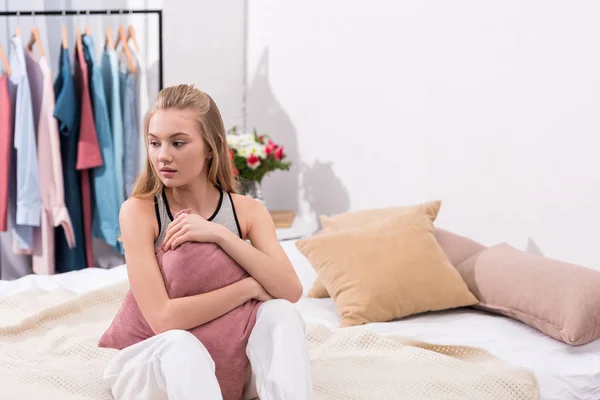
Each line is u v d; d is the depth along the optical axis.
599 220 2.46
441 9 2.97
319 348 1.98
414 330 2.20
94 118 3.67
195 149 1.60
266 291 1.62
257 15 4.12
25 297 2.29
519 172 2.72
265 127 4.13
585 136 2.49
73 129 3.64
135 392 1.49
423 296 2.32
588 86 2.46
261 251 1.72
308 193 3.82
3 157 3.50
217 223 1.71
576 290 2.11
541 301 2.16
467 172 2.93
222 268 1.57
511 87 2.73
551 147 2.60
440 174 3.05
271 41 4.02
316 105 3.72
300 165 3.87
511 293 2.26
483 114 2.84
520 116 2.71
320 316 2.37
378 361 1.86
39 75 3.59
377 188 3.38
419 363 1.86
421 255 2.40
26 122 3.49
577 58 2.49
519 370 1.82
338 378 1.74
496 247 2.51
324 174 3.70
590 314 2.05
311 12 3.69
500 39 2.75
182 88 1.64
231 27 4.24
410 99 3.16
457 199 2.98
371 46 3.34
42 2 3.84
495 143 2.80
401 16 3.16
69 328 2.06
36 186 3.53
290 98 3.91
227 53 4.25
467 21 2.87
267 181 4.11
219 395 1.39
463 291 2.36
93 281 2.62
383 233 2.47
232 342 1.53
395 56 3.21
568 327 2.05
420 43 3.08
